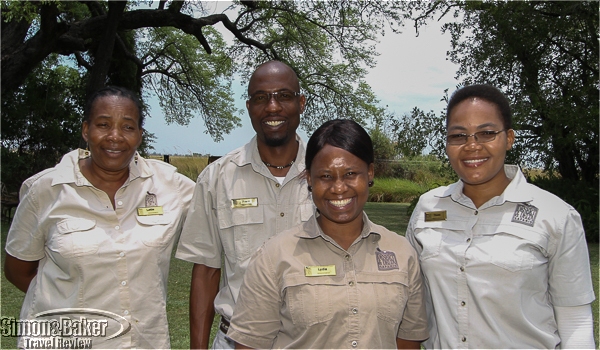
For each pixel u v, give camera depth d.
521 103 11.86
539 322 1.99
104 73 10.28
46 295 2.38
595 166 13.05
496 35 12.83
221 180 2.63
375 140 24.38
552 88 12.73
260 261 2.04
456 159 2.14
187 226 2.66
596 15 11.20
